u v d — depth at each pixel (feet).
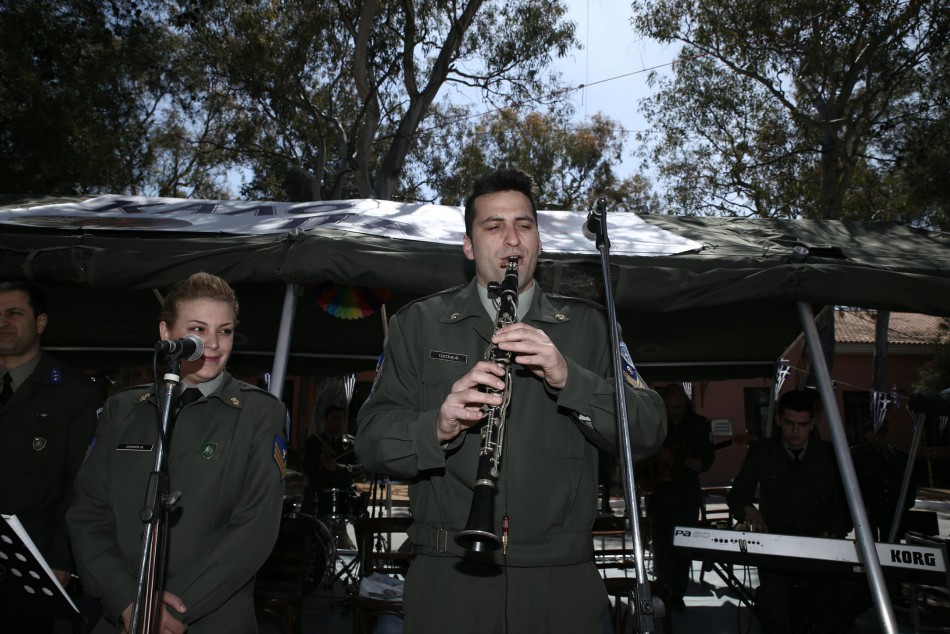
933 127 55.47
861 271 13.99
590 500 7.61
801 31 51.08
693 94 62.03
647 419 7.31
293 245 13.38
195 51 58.90
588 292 13.76
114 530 8.74
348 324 22.50
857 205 60.34
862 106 54.95
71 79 50.52
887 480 23.95
